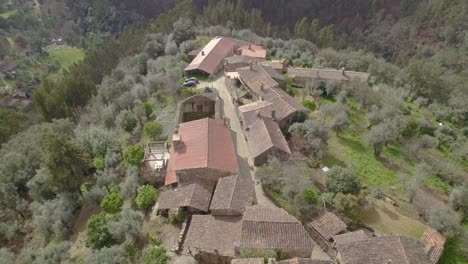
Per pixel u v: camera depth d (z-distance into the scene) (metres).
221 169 47.25
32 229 57.31
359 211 42.53
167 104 74.06
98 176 55.56
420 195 49.75
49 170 51.47
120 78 101.44
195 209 43.16
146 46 111.19
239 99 70.25
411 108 84.62
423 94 98.88
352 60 115.81
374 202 45.84
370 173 53.75
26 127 102.06
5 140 91.06
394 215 44.06
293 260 31.59
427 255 34.06
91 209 52.03
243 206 41.69
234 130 62.00
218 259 37.31
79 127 77.62
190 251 38.62
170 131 62.75
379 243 32.56
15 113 108.44
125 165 56.09
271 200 45.66
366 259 31.69
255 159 51.75
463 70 127.62
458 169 57.00
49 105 95.62
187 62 98.06
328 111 66.75
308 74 84.81
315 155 55.22
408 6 191.75
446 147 66.38
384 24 193.50
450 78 106.62
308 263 31.38
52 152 50.38
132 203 48.59
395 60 175.88
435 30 173.12
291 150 55.12
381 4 199.62
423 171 51.91
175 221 43.22
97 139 61.91
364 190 47.56
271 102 63.34
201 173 47.41
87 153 57.31
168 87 77.31
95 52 150.38
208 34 124.69
